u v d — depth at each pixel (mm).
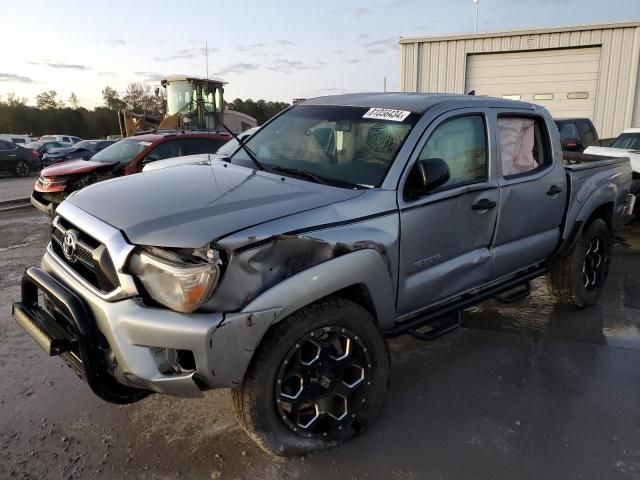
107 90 69500
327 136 3662
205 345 2404
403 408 3471
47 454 2949
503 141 3994
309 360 2840
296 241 2643
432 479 2811
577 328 4789
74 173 8625
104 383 2652
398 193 3143
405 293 3273
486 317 5023
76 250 2854
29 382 3711
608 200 5043
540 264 4734
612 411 3459
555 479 2822
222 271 2451
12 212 11000
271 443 2775
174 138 9641
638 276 6406
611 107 16016
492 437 3172
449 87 17297
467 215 3586
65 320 2869
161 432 3168
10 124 62094
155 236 2482
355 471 2857
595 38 15633
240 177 3328
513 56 16656
